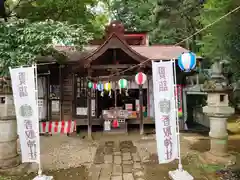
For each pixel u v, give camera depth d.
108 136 10.45
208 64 12.98
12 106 6.54
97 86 9.73
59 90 11.27
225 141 6.74
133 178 5.74
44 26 7.07
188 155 7.43
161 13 15.68
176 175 5.39
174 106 5.48
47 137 10.23
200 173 5.96
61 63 9.94
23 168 6.48
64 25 7.45
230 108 6.61
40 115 11.22
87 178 5.79
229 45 6.69
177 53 11.30
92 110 11.56
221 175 5.74
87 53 11.04
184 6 14.46
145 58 9.62
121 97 12.73
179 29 16.83
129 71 11.16
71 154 7.79
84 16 10.85
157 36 18.62
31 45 6.89
